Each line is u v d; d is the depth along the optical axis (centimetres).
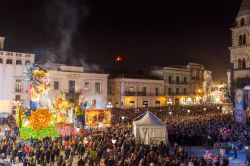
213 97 9294
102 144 2447
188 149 3039
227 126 3669
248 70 5553
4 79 5231
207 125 3634
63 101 3366
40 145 2512
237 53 5769
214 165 2277
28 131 2967
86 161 2264
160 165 2038
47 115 3041
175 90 7950
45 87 3200
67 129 3278
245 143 3070
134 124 3023
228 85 6356
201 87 8844
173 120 4206
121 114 4838
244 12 5688
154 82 7312
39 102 3178
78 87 5997
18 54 5362
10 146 2491
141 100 7031
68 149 2438
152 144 2569
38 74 3169
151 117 3058
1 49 5406
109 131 3209
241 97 4281
